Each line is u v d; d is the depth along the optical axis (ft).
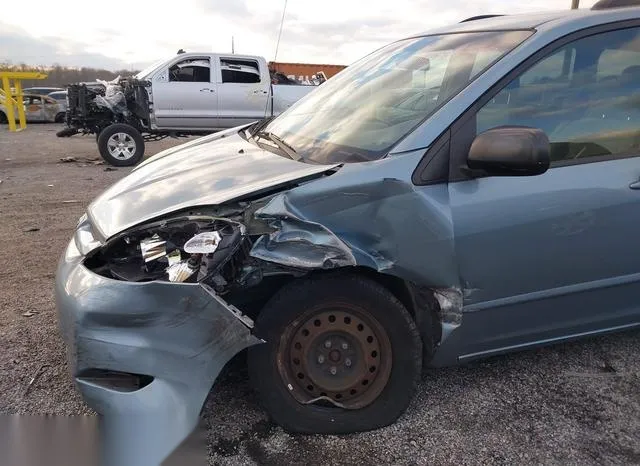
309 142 9.16
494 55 8.43
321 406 8.09
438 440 8.00
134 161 35.19
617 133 8.50
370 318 7.81
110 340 6.86
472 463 7.55
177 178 8.69
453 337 8.09
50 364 9.96
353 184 7.33
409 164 7.50
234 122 38.58
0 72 63.10
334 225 7.34
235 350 7.18
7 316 11.92
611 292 8.72
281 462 7.54
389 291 7.86
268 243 7.29
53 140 52.60
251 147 10.12
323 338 7.87
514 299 8.16
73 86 35.58
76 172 32.07
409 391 8.05
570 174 8.05
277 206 7.26
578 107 8.39
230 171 8.46
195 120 37.63
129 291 6.89
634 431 8.22
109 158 34.68
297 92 39.88
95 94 35.96
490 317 8.17
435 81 8.78
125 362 6.86
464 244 7.66
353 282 7.60
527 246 7.92
